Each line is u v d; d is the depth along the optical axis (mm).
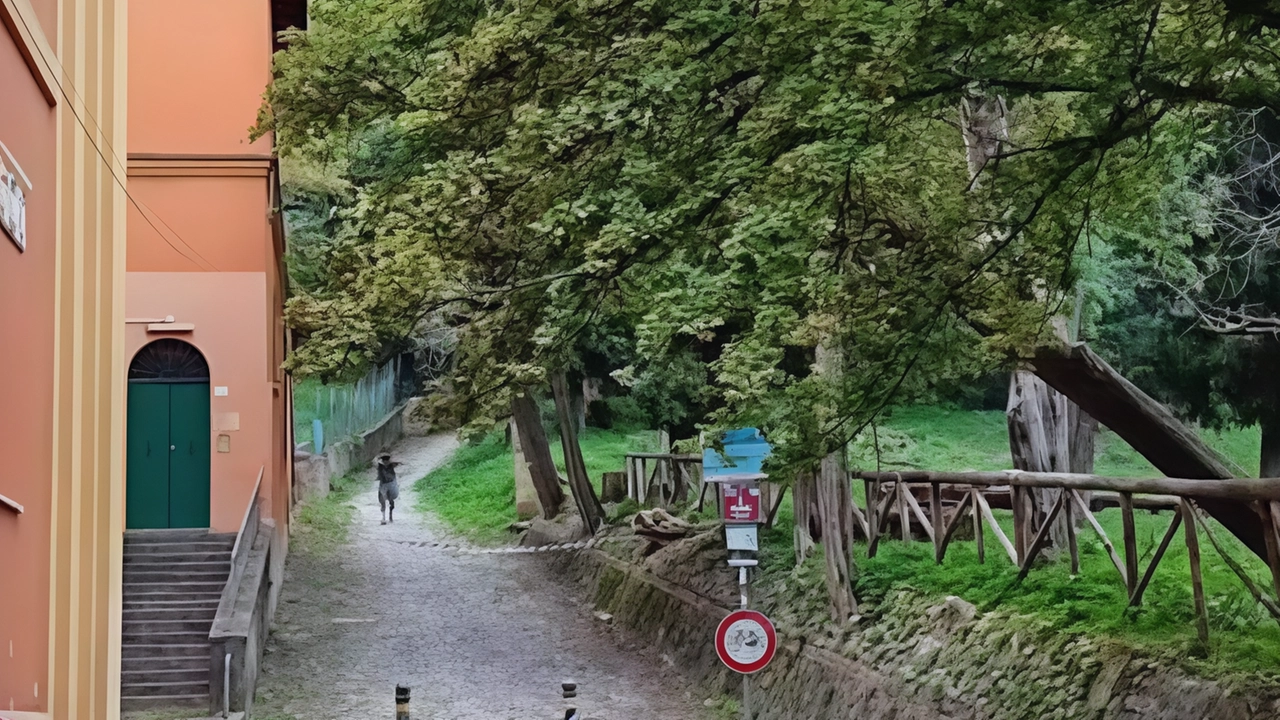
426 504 40312
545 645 22281
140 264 23172
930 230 10367
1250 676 9008
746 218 10234
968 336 10664
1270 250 16516
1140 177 11219
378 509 39344
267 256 23578
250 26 23734
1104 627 11023
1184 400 18922
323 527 34281
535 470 32125
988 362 10695
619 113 10961
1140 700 9828
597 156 11523
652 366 15734
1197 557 9984
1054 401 15258
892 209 10891
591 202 11359
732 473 14047
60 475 9023
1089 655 10766
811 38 9570
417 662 20906
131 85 23328
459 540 33750
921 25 8945
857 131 9586
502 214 12477
